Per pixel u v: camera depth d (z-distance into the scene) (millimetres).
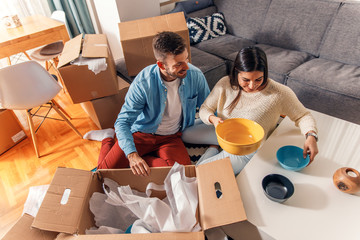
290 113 1190
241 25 2607
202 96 1502
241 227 893
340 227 799
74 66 1643
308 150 1017
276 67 2041
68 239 759
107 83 1778
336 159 1031
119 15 2383
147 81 1265
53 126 2207
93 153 1898
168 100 1351
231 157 1236
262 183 917
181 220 816
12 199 1607
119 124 1281
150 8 2551
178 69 1125
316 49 2139
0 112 1874
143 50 1882
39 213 785
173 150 1427
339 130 1178
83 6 3039
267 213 859
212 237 939
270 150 1105
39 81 1655
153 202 901
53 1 2912
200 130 1528
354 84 1701
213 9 2812
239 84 1184
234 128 1156
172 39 1074
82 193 850
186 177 954
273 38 2379
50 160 1873
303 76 1891
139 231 859
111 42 2793
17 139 2039
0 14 2824
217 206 790
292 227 812
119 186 1021
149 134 1465
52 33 2258
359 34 1865
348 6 1904
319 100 1842
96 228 918
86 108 2125
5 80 1523
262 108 1188
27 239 790
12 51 2117
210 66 2143
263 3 2387
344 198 883
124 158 1372
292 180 962
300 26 2178
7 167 1844
